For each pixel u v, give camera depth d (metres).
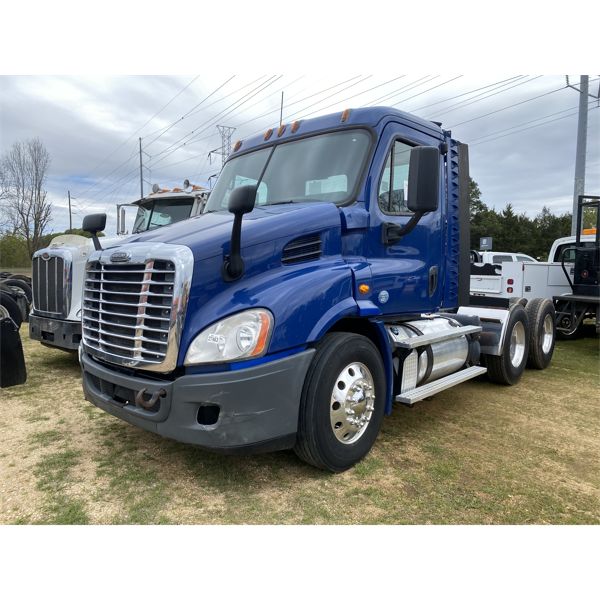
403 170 4.25
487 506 3.11
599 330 8.80
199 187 8.98
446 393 5.72
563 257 9.58
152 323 3.06
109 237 6.79
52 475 3.40
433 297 4.62
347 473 3.49
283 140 4.45
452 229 4.98
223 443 2.87
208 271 3.04
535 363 6.91
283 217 3.41
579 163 18.42
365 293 3.67
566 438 4.30
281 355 3.05
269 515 2.94
